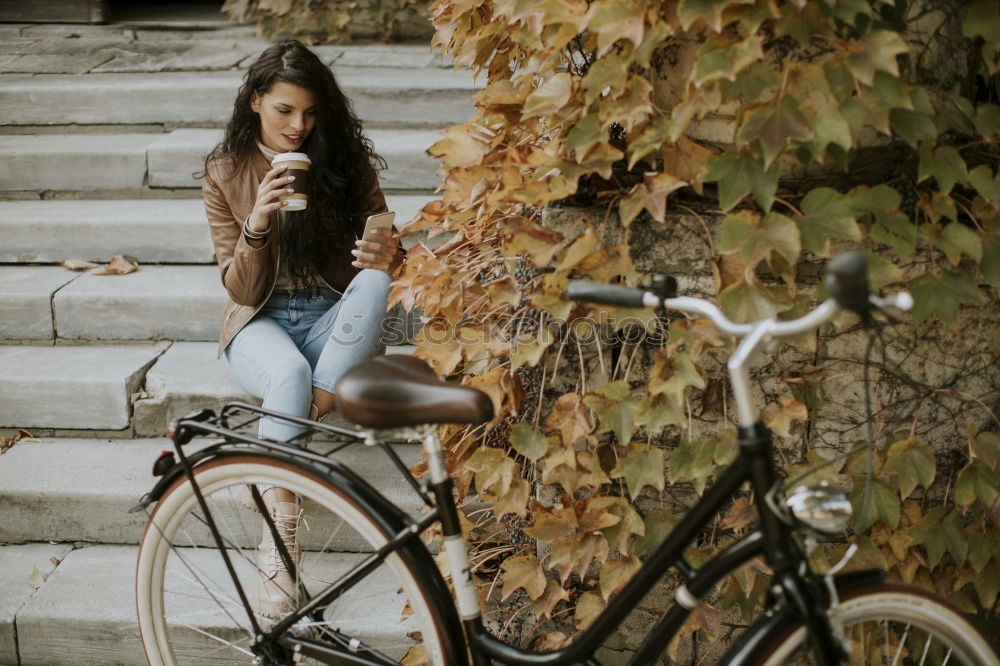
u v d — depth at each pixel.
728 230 1.67
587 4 1.79
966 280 1.74
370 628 2.29
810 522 1.41
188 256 3.34
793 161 1.85
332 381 2.42
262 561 2.24
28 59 4.35
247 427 2.70
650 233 1.86
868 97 1.61
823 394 1.91
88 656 2.34
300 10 4.58
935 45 1.80
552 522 1.92
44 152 3.61
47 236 3.35
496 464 1.96
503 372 1.93
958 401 1.90
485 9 2.30
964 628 1.55
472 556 2.26
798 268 1.84
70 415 2.83
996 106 1.76
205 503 1.82
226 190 2.52
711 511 1.53
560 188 1.78
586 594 2.00
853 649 1.95
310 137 2.54
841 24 1.69
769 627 1.48
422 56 4.43
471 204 2.05
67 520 2.60
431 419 1.56
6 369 2.88
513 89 2.06
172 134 3.80
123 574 2.48
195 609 2.32
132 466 2.69
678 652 2.11
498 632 2.19
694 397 1.92
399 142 3.61
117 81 4.00
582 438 1.93
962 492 1.85
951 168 1.69
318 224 2.50
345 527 2.52
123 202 3.59
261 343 2.46
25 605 2.35
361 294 2.42
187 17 5.10
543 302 1.82
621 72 1.71
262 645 1.86
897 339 1.87
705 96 1.64
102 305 3.07
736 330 1.41
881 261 1.68
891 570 1.96
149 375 2.85
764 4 1.59
